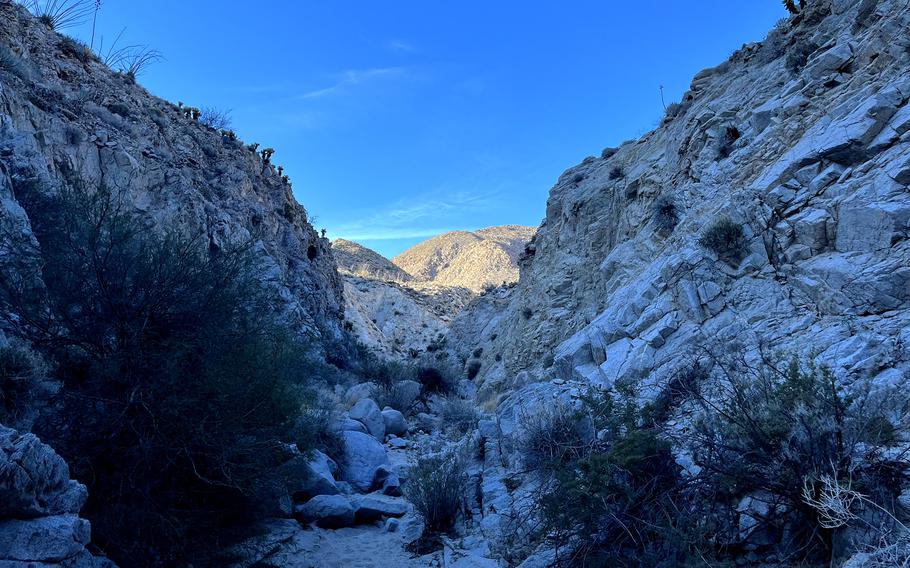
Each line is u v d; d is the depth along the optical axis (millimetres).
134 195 23172
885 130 11617
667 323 12945
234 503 6719
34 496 4121
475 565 7469
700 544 5148
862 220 10445
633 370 12516
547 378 17141
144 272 6352
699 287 12969
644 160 29734
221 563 6809
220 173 38031
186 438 6031
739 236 13039
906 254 9398
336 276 56688
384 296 88438
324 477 10969
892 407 6406
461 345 60719
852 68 15195
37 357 6184
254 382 6609
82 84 27859
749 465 5402
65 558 4125
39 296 6164
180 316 6516
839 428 4992
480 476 10781
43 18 29797
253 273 7602
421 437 19359
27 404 6000
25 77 21641
